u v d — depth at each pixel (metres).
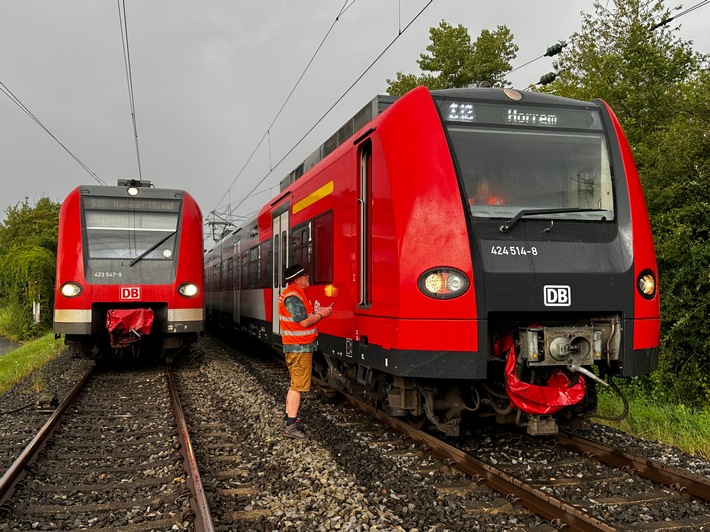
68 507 4.45
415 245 5.14
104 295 10.95
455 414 5.68
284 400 8.24
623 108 11.95
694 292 8.36
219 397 8.77
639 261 5.36
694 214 8.61
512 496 4.33
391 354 5.30
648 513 4.15
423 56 25.22
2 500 4.44
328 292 7.38
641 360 5.28
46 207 44.00
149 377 10.98
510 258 5.13
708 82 9.35
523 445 5.88
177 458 5.54
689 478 4.55
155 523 4.10
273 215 11.12
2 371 13.40
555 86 15.38
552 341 5.07
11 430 6.96
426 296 5.04
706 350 8.40
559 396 5.25
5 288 28.27
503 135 5.62
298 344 6.25
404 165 5.36
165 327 11.35
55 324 10.89
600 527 3.67
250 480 5.00
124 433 6.71
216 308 21.69
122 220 11.38
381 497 4.44
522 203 5.44
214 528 3.75
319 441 6.11
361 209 6.25
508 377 5.25
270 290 11.27
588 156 5.77
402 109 5.59
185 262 11.50
